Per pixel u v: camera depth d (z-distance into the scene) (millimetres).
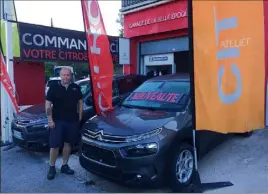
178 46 9875
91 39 5742
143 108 5168
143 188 4266
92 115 6316
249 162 5328
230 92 3545
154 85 5789
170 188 4379
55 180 4906
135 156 3959
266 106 3777
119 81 7520
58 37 8641
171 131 4211
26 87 11188
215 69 3580
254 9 3420
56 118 4973
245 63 3471
